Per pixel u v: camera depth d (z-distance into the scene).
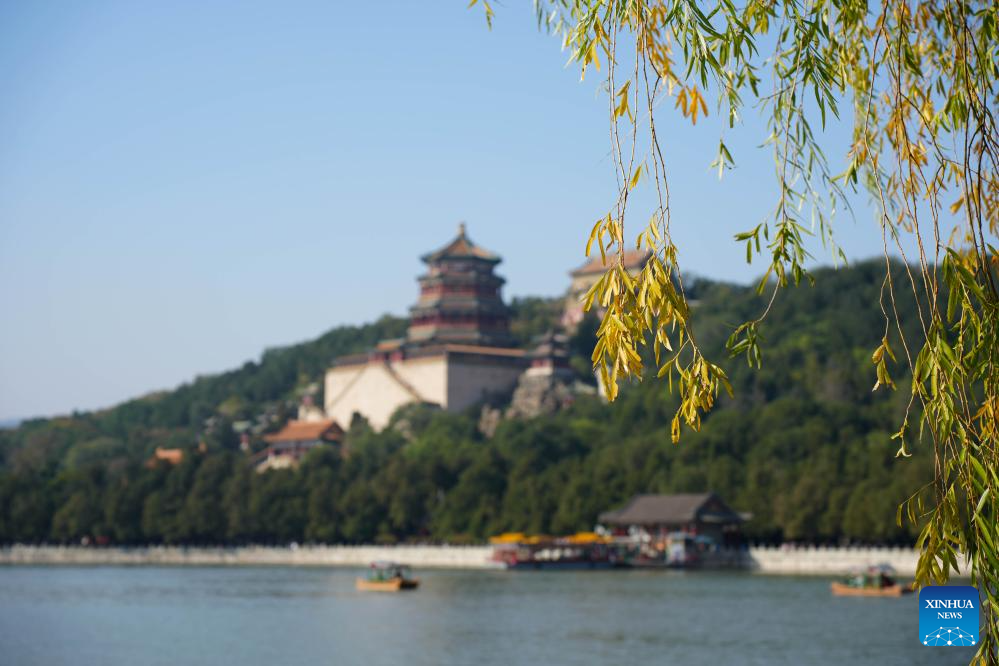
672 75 18.78
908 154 18.94
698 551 170.38
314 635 91.31
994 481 17.58
